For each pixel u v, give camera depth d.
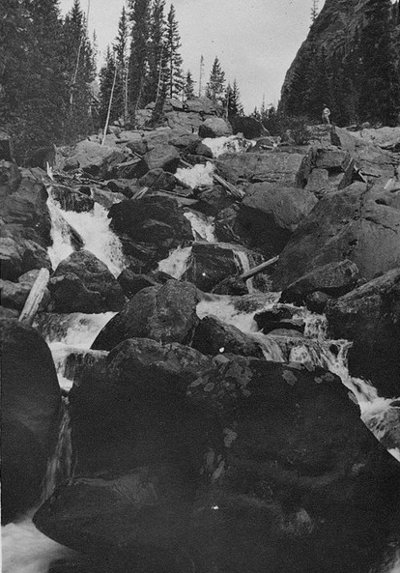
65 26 51.69
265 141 36.94
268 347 12.45
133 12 68.56
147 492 7.16
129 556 6.49
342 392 7.63
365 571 6.72
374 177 29.12
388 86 47.28
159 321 12.34
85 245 21.58
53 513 6.97
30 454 7.86
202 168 30.17
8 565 6.54
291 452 7.05
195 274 20.86
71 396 8.66
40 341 8.34
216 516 6.61
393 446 9.91
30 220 19.09
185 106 51.81
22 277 15.91
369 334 13.27
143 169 29.81
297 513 6.70
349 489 6.94
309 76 53.72
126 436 8.07
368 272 17.69
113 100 60.38
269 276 20.88
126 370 8.28
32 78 32.94
